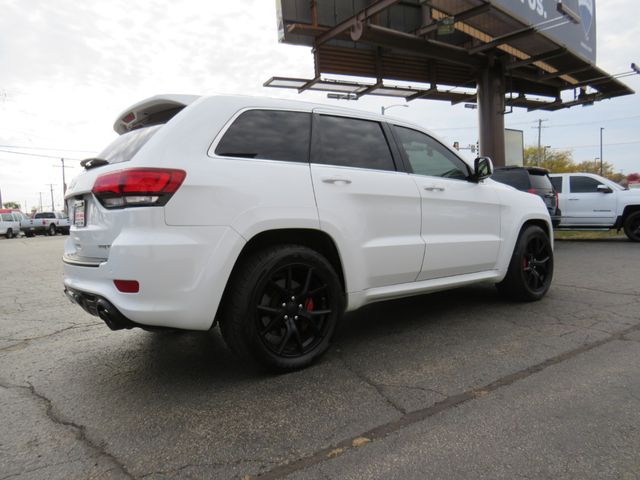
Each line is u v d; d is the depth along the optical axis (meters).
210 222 2.77
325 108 3.56
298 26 11.45
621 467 2.06
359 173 3.53
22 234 37.19
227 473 2.08
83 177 3.16
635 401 2.67
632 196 11.93
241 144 3.04
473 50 12.99
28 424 2.57
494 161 14.76
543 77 15.73
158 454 2.24
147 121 3.38
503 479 1.99
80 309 5.51
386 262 3.64
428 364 3.31
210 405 2.74
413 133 4.18
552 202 10.70
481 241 4.43
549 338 3.83
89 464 2.17
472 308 4.86
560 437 2.31
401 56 14.05
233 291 2.92
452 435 2.35
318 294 3.27
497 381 3.00
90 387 3.07
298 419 2.55
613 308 4.76
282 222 3.03
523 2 11.16
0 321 4.96
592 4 15.77
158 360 3.55
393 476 2.03
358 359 3.44
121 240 2.65
